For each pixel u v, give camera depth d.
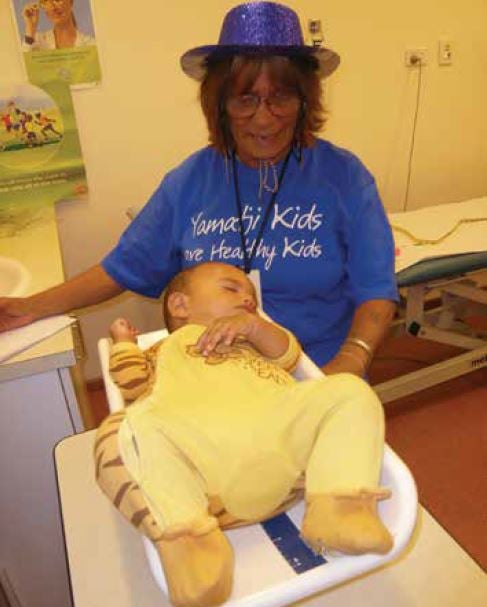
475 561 0.70
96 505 0.78
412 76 2.38
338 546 0.56
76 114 1.96
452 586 0.67
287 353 0.84
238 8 0.97
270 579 0.59
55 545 1.26
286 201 1.13
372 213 1.12
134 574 0.68
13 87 1.84
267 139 1.04
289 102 1.02
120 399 0.78
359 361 1.03
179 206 1.19
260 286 1.15
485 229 2.06
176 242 1.21
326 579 0.55
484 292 2.04
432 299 2.76
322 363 1.18
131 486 0.60
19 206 1.97
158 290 1.32
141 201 2.16
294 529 0.66
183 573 0.53
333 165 1.14
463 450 1.97
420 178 2.62
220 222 1.15
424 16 2.28
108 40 1.91
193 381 0.77
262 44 0.94
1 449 1.12
